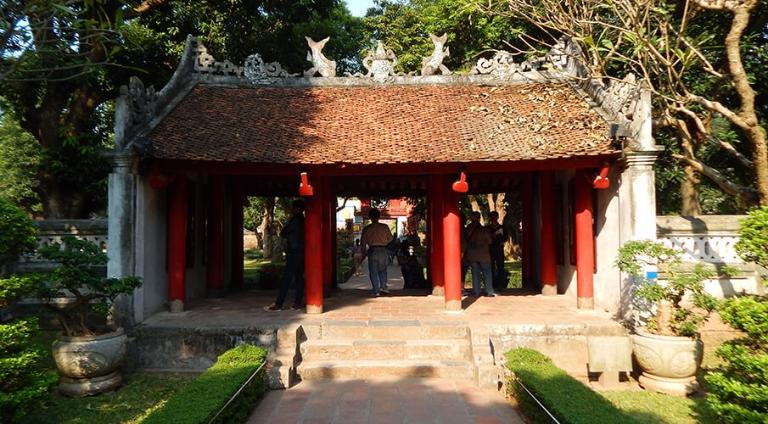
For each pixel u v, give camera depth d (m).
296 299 9.96
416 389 6.86
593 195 9.70
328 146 8.98
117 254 8.13
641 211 7.98
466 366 7.35
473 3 10.41
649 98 8.08
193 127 9.47
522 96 11.01
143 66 14.34
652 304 7.69
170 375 7.70
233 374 6.02
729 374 5.51
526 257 13.23
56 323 9.55
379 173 8.86
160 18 13.99
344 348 7.76
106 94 14.22
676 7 10.11
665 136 10.80
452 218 9.30
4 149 23.92
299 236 9.77
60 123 13.37
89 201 14.12
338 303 10.47
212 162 8.56
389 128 9.81
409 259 13.81
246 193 13.68
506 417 5.92
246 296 11.70
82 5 10.48
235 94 11.19
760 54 9.94
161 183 8.48
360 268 22.94
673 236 8.62
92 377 6.82
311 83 11.76
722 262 8.69
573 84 10.94
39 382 5.52
